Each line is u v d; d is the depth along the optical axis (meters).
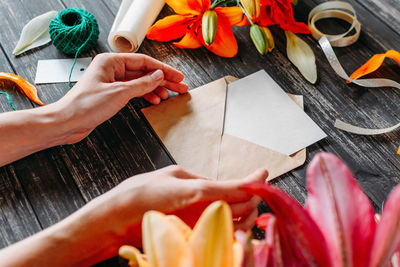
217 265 0.29
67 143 0.73
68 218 0.56
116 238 0.56
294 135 0.75
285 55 0.89
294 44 0.88
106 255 0.57
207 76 0.86
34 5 0.98
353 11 0.89
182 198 0.56
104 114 0.72
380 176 0.71
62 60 0.89
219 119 0.77
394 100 0.81
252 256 0.28
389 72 0.85
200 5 0.82
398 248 0.30
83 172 0.72
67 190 0.70
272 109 0.79
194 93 0.82
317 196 0.32
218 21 0.85
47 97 0.83
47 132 0.69
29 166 0.72
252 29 0.83
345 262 0.28
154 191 0.57
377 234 0.29
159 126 0.77
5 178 0.71
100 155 0.74
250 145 0.74
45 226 0.66
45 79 0.85
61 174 0.72
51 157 0.73
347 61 0.88
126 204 0.56
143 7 0.88
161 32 0.86
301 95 0.82
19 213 0.67
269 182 0.70
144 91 0.76
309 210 0.32
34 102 0.82
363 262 0.30
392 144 0.74
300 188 0.70
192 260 0.29
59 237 0.53
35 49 0.90
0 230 0.65
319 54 0.88
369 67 0.82
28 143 0.68
